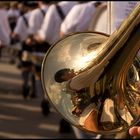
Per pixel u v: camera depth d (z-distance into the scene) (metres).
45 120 7.20
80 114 2.00
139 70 1.98
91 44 2.06
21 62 8.48
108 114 1.99
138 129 1.99
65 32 5.85
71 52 2.06
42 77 2.04
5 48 8.57
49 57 2.06
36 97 8.80
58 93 2.03
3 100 8.66
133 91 1.98
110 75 1.95
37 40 7.22
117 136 3.66
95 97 1.99
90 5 5.65
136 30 1.83
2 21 8.32
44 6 7.55
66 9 6.69
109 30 2.69
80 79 2.00
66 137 6.34
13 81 10.78
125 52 1.89
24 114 7.56
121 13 2.69
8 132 6.51
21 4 8.94
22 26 8.06
